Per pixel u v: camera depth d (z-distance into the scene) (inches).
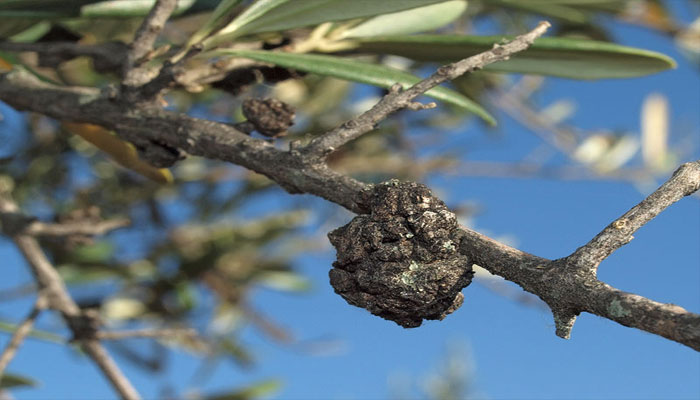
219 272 22.7
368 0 10.4
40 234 13.4
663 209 8.2
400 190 9.0
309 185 9.4
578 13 15.3
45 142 18.7
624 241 8.1
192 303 21.2
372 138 21.2
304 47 11.6
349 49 11.8
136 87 10.6
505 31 18.4
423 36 11.4
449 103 11.0
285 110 10.6
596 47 11.2
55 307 13.3
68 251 18.9
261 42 11.6
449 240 8.8
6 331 13.9
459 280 8.8
